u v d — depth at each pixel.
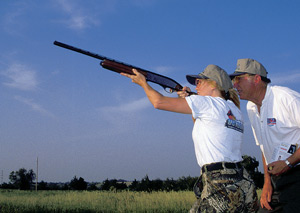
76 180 38.47
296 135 3.52
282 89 3.57
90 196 16.53
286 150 3.50
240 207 2.66
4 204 15.79
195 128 2.92
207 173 2.71
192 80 3.26
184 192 14.98
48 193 22.33
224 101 2.95
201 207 2.67
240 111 3.10
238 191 2.66
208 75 3.03
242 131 2.98
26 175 54.94
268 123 3.62
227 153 2.76
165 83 3.90
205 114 2.82
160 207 12.38
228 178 2.66
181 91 3.99
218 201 2.63
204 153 2.78
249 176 2.81
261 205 3.68
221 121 2.81
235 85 3.75
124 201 14.23
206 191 2.69
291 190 3.36
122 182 27.56
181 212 11.62
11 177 55.09
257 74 3.62
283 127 3.53
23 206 15.53
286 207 3.39
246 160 19.38
